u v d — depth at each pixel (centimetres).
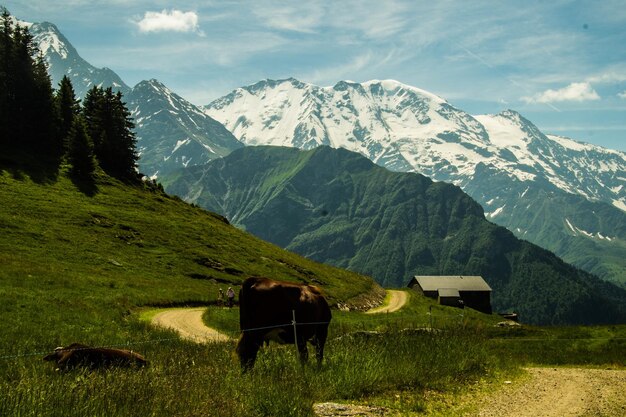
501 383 1942
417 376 1755
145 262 7794
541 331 4062
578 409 1600
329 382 1571
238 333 3622
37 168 10681
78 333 3045
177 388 1252
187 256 8619
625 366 2889
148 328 3691
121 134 13188
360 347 1958
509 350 3297
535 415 1506
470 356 2155
